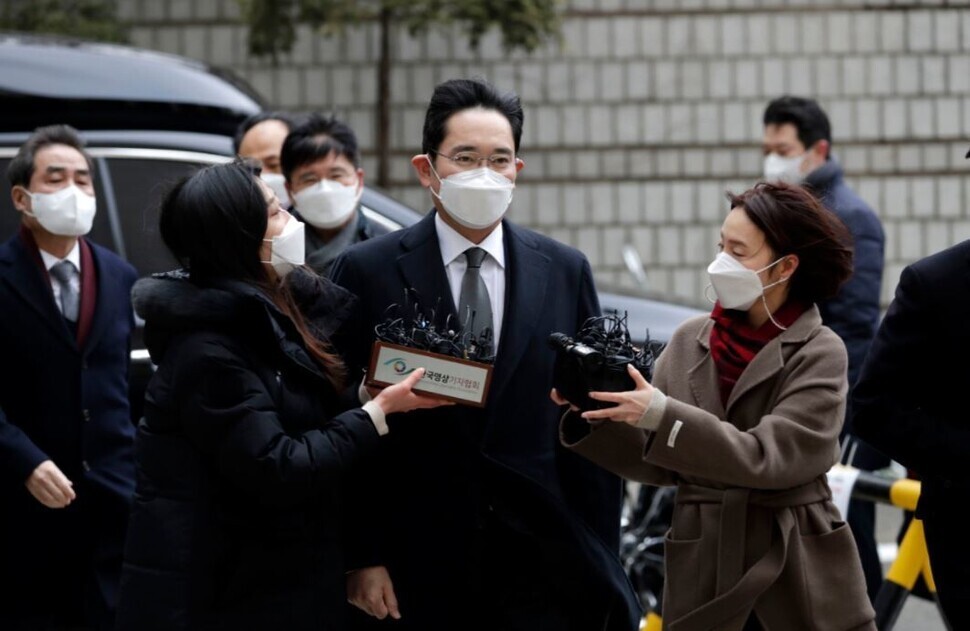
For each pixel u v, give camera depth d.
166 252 6.86
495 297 4.45
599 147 15.09
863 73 15.01
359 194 6.00
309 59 15.01
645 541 7.13
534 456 4.38
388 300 4.40
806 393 4.02
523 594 4.37
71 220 5.66
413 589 4.36
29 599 5.65
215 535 3.94
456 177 4.27
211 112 7.20
